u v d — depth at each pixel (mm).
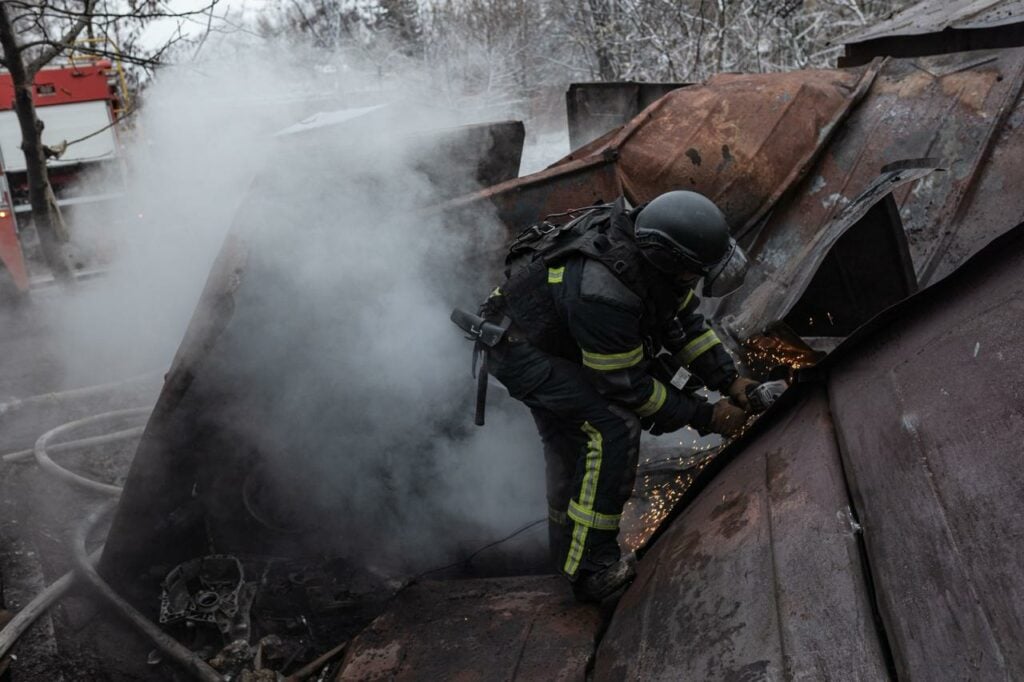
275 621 3254
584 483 2658
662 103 4332
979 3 4680
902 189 3834
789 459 2389
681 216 2371
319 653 3076
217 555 3330
